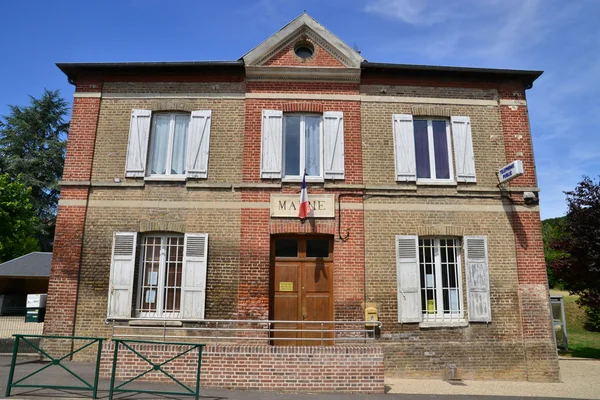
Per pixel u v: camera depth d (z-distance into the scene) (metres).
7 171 33.03
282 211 10.40
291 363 8.17
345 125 10.96
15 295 22.92
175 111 11.09
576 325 20.72
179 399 7.09
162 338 9.78
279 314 10.16
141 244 10.41
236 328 9.59
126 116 10.95
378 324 9.48
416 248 10.40
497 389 8.87
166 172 10.77
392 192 10.65
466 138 11.09
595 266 13.41
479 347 9.98
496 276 10.41
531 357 9.96
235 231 10.30
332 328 10.06
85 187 10.47
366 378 8.18
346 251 10.27
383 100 11.18
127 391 6.82
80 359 9.68
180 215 10.38
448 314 10.34
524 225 10.70
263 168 10.56
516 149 11.12
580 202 14.09
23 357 9.84
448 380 9.66
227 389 8.01
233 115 10.95
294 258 10.41
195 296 9.95
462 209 10.69
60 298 9.93
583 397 8.29
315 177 10.71
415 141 11.23
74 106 10.93
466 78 11.45
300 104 11.01
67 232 10.24
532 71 11.26
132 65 10.88
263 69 11.04
